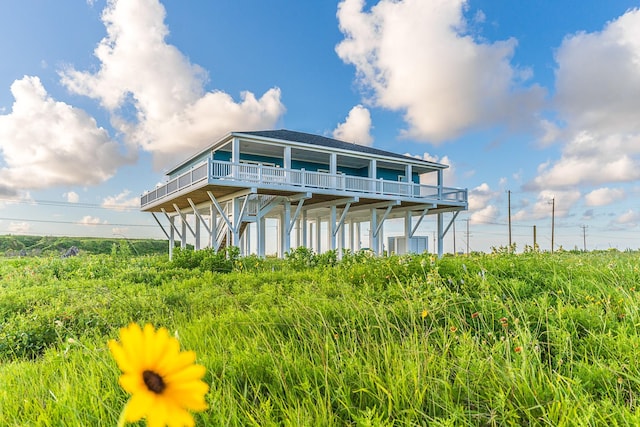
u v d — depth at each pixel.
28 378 2.86
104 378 2.62
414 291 4.60
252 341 3.20
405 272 6.07
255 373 2.65
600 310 3.75
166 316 5.04
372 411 1.94
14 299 6.40
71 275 10.40
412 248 23.03
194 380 0.56
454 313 3.95
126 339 0.55
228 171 15.19
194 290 7.18
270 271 9.70
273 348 3.08
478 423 2.02
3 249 36.81
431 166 22.19
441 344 3.11
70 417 2.06
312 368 2.60
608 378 2.43
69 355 3.34
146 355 0.55
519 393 2.25
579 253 12.30
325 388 2.30
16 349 4.17
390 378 2.33
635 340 2.89
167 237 24.34
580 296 4.50
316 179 17.17
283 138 17.98
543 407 2.06
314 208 22.16
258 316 3.96
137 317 5.05
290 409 2.05
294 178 16.61
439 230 23.53
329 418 1.97
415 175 26.58
